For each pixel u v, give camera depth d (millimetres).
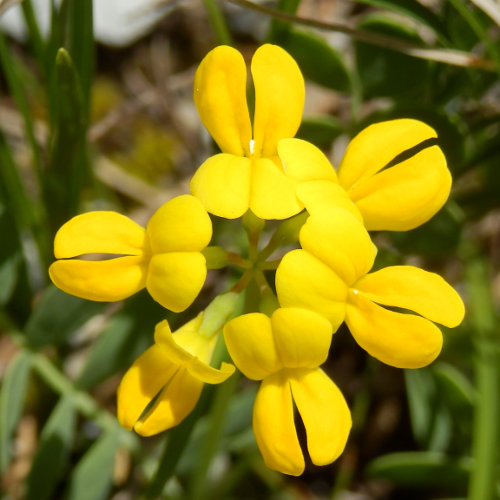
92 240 84
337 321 84
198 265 83
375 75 101
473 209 107
